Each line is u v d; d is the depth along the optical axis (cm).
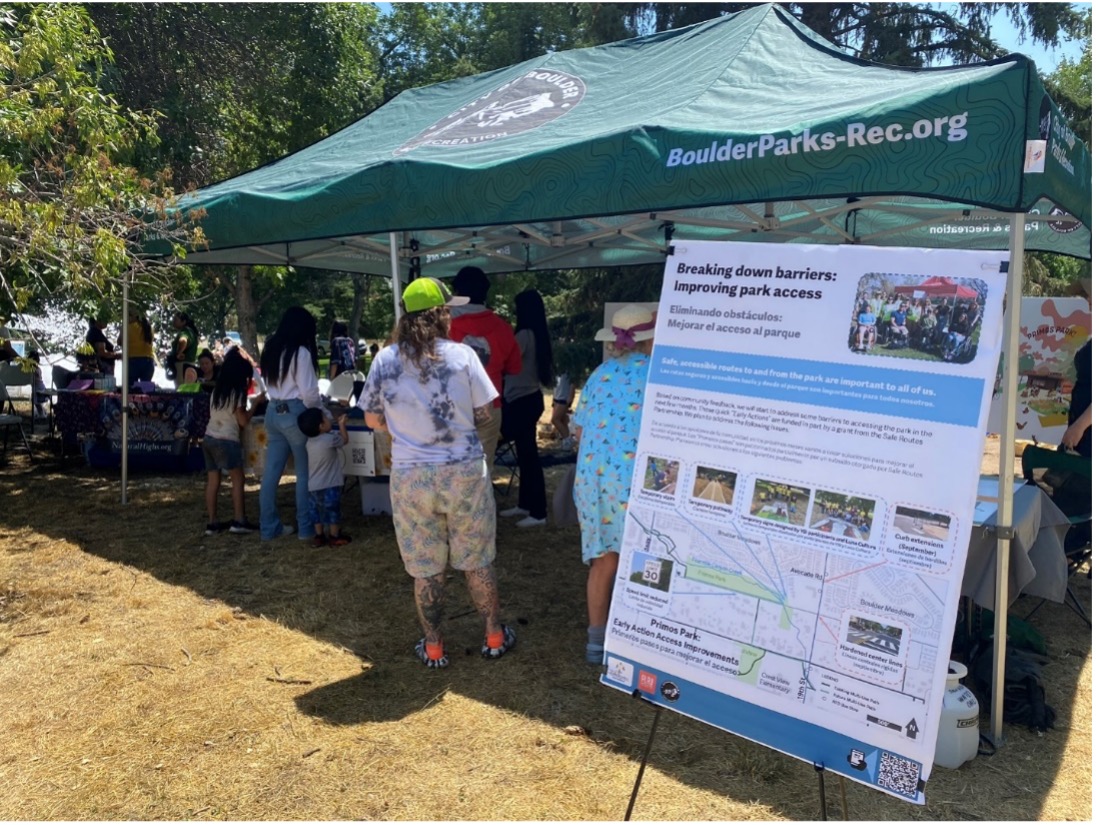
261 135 1417
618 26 1667
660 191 360
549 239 679
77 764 313
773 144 326
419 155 492
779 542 235
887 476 218
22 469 885
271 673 391
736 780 304
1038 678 371
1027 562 342
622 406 369
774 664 234
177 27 1106
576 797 292
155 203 553
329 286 3027
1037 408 698
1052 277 1453
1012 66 280
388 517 672
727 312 249
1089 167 377
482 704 361
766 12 520
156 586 510
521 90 604
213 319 2403
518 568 550
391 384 356
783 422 236
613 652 267
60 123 598
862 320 225
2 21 555
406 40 2584
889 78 392
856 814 283
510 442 741
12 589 502
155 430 861
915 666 211
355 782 302
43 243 489
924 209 593
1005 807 287
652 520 260
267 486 601
